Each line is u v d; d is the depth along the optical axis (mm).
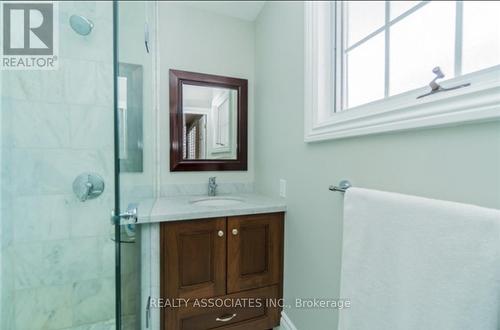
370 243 705
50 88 1269
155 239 1175
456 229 494
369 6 1233
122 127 865
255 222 1376
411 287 579
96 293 1389
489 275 439
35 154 1249
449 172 596
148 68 1392
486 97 513
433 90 669
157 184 1711
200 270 1256
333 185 1035
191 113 1795
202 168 1822
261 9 1826
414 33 1123
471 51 854
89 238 1367
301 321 1269
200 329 1269
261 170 1845
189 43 1797
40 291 1285
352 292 760
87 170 1354
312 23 1170
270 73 1681
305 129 1206
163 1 1725
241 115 1937
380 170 802
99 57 1362
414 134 688
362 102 1162
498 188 501
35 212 1260
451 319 490
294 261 1341
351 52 1192
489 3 824
